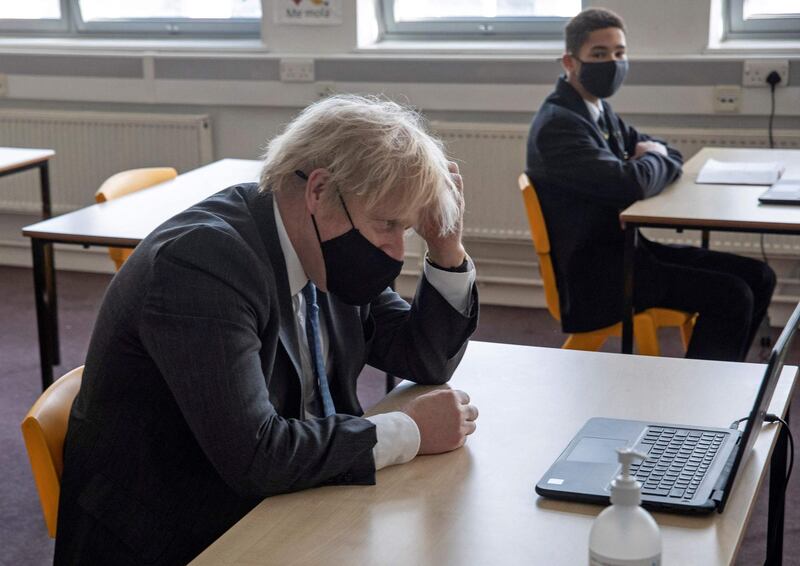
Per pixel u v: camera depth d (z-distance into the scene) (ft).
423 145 4.58
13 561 8.35
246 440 4.33
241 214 4.83
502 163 14.58
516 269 15.30
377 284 4.82
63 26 17.16
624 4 13.99
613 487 3.35
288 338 4.87
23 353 13.50
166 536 4.70
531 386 5.67
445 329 5.62
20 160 12.73
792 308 14.11
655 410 5.27
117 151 16.26
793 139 13.51
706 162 11.99
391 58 14.97
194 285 4.41
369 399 11.80
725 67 13.67
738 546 3.93
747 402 5.37
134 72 16.10
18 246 17.51
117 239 9.47
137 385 4.67
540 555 3.86
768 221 9.01
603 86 11.05
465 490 4.43
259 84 15.58
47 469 4.83
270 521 4.18
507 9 15.25
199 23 16.48
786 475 6.02
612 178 10.24
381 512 4.24
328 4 15.10
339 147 4.55
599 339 10.82
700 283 10.20
